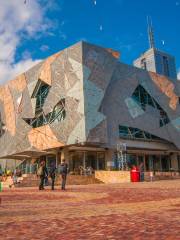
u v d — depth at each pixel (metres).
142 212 6.91
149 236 4.31
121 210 7.51
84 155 48.59
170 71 154.25
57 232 4.92
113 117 48.06
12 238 4.56
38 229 5.23
